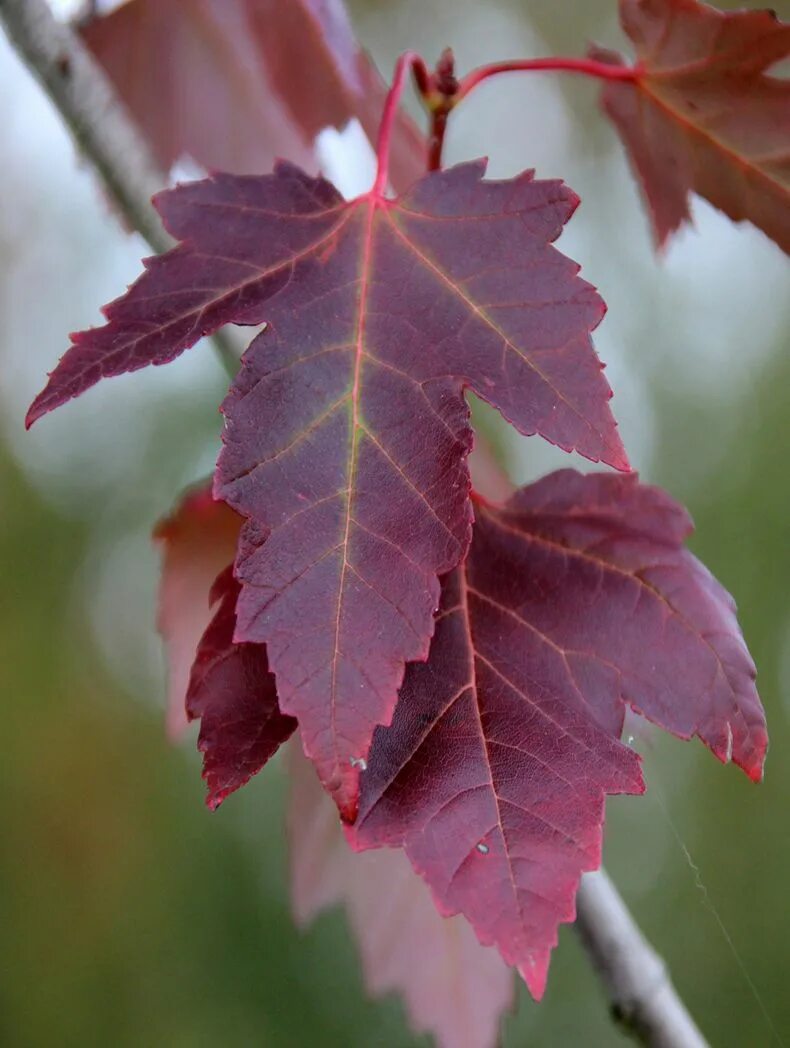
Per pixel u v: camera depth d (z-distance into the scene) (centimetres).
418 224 35
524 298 34
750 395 120
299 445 33
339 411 33
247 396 33
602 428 33
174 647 42
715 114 39
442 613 35
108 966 117
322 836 42
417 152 44
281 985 116
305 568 32
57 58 42
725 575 115
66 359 33
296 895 42
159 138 48
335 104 45
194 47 46
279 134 48
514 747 34
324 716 32
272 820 119
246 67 46
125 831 122
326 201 35
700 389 121
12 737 121
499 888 33
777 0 79
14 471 128
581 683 35
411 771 34
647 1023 40
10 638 124
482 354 34
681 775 111
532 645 35
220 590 34
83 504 127
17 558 126
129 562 126
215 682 34
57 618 127
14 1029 117
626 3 38
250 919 118
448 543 32
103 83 43
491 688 34
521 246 34
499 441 109
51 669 125
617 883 106
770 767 111
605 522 36
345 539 33
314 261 34
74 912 119
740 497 116
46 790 121
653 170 40
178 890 119
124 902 119
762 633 113
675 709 35
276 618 32
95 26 47
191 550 42
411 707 34
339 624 32
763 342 121
